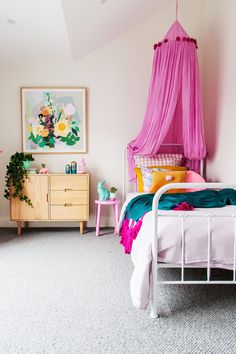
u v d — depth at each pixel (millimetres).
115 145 4633
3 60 4434
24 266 3131
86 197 4270
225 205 2902
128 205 3393
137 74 4566
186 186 2141
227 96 3756
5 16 3232
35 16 3203
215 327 2051
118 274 2932
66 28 3420
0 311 2260
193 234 2170
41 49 4055
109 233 4379
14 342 1893
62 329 2031
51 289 2617
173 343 1885
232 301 2406
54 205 4262
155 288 2150
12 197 4250
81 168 4371
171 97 3885
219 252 2168
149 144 4129
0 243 3912
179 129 4410
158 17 4516
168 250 2172
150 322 2113
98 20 3689
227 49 3742
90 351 1810
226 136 3793
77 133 4590
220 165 3975
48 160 4617
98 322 2113
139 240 2396
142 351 1811
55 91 4539
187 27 4531
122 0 3525
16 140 4594
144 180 4051
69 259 3330
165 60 3842
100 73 4559
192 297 2473
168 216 2162
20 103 4547
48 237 4180
